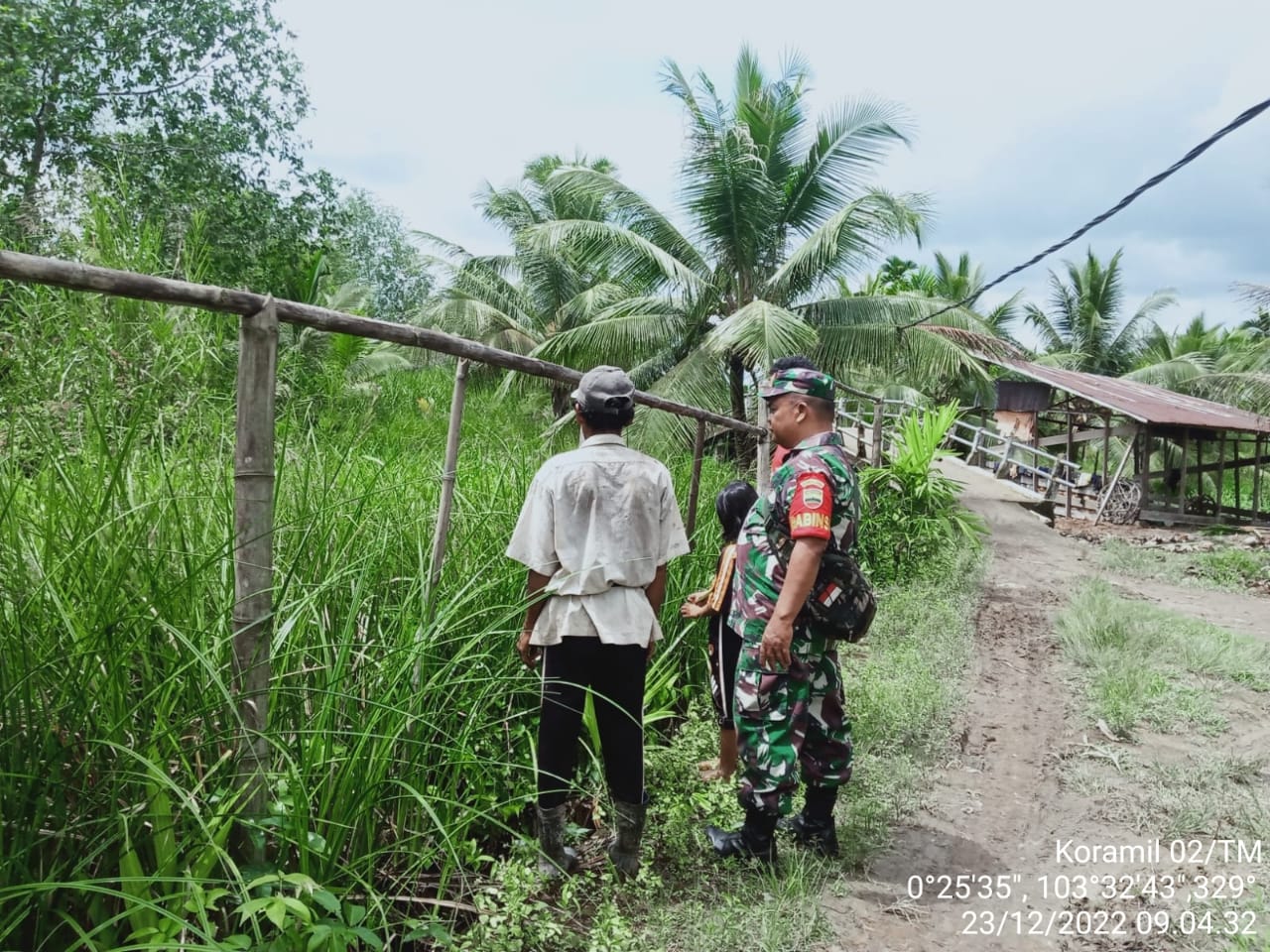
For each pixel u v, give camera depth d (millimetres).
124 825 1720
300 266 15562
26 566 1865
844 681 4566
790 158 15461
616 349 15148
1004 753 4121
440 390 14570
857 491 2746
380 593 2781
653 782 3244
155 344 3168
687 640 4215
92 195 6199
